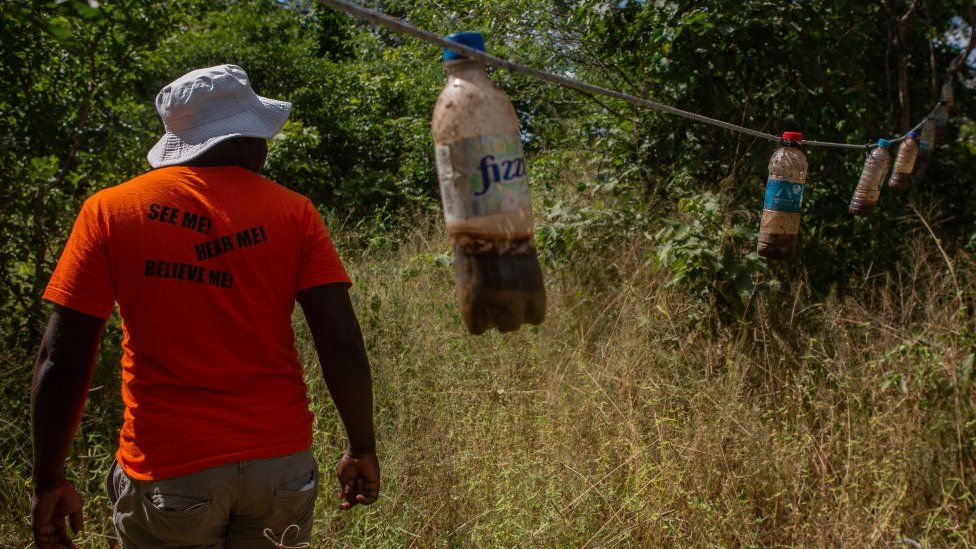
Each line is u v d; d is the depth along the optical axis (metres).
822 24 5.54
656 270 4.86
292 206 1.93
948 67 6.86
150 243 1.76
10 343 4.31
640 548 2.93
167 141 1.94
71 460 3.54
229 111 1.93
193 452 1.73
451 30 7.20
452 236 1.28
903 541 3.04
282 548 1.89
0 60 4.37
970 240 5.54
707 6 5.39
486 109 1.26
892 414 3.57
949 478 3.27
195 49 10.52
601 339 4.68
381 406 3.98
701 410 3.75
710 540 2.96
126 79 5.02
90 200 1.81
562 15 6.34
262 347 1.83
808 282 5.12
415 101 10.35
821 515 3.01
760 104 5.86
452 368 4.27
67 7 2.73
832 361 3.95
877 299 5.05
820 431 3.54
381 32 13.09
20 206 4.55
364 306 4.87
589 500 3.03
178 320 1.75
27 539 3.09
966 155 6.74
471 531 2.96
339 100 10.83
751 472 3.33
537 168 7.68
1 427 3.49
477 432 3.62
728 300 4.77
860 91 6.06
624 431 3.48
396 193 8.88
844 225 5.62
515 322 1.26
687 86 5.66
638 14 5.54
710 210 4.93
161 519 1.74
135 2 4.77
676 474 3.21
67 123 4.84
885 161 3.86
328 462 3.45
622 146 6.18
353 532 3.03
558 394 3.94
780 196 2.83
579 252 5.44
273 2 11.58
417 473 3.34
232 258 1.81
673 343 4.48
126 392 1.80
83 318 1.75
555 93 7.03
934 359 3.77
